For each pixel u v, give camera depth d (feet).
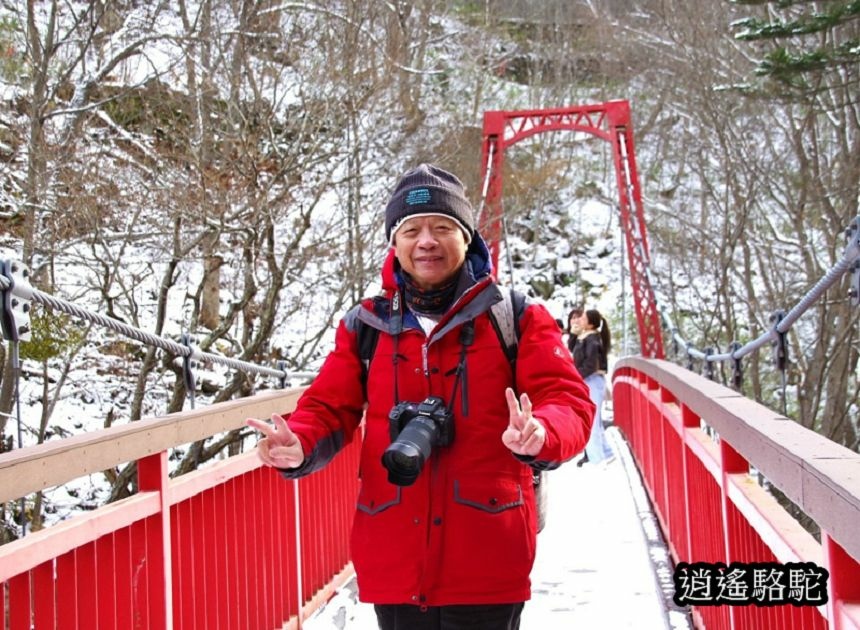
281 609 9.99
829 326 44.60
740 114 56.75
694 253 60.44
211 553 8.22
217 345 33.76
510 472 5.74
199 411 7.93
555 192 88.12
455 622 5.65
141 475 7.06
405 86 30.83
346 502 13.25
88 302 24.95
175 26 28.71
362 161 31.01
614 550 14.61
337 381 6.17
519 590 5.65
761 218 61.87
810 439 5.09
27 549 5.28
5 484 4.91
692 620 10.91
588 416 5.65
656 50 72.49
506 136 62.59
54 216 20.25
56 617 5.71
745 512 6.86
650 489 18.24
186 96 24.56
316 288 31.48
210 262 25.08
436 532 5.60
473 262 6.07
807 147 56.70
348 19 28.43
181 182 21.77
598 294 81.66
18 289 8.16
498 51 90.07
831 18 35.14
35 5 24.58
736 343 20.01
